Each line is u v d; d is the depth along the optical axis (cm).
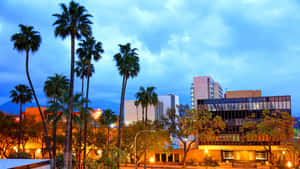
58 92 5728
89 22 4153
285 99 8019
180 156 8356
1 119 7719
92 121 7619
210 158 7881
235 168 7238
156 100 6431
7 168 2769
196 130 7588
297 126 8388
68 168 3984
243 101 8362
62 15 3975
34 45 5084
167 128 7725
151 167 7394
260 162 7900
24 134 8075
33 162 3309
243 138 8075
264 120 7288
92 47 5384
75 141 7325
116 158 4425
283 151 7600
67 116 3884
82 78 6062
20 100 7406
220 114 8512
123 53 5625
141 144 6919
